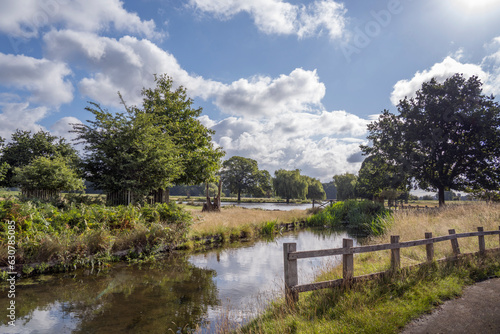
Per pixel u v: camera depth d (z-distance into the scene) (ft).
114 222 35.29
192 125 77.66
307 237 53.83
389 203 112.57
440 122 92.68
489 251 26.53
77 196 43.47
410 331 12.87
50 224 30.19
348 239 17.56
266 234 57.31
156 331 15.55
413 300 16.10
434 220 47.65
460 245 29.89
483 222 40.42
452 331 12.83
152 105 80.02
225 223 53.42
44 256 26.68
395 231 38.24
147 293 21.71
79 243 29.07
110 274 26.81
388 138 104.27
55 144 122.72
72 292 21.65
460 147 84.64
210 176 78.18
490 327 13.14
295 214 83.92
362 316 13.76
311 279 23.88
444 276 20.33
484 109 86.28
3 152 111.96
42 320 16.67
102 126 46.70
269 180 312.50
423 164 94.84
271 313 15.98
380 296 16.47
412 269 20.38
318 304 15.87
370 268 23.72
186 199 210.18
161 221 41.39
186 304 19.52
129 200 46.39
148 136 48.44
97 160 45.93
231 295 21.33
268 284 24.07
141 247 34.81
